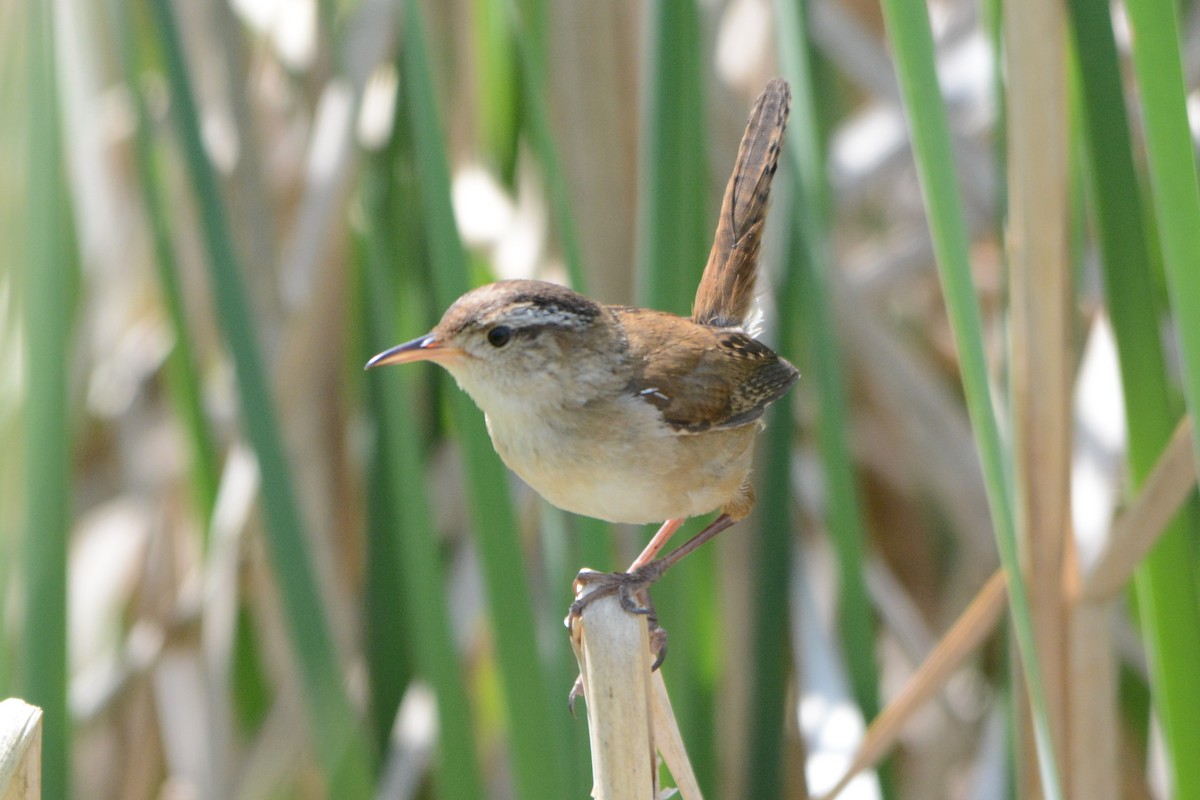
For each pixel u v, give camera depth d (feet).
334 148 11.99
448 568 12.07
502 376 11.68
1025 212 11.60
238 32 12.00
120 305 12.17
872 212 12.30
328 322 12.07
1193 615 11.66
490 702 12.07
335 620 11.99
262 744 11.95
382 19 11.99
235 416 12.03
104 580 12.16
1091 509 11.82
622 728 11.52
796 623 12.02
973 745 12.07
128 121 12.16
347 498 12.10
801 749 12.01
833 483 11.85
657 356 11.69
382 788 11.96
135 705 12.09
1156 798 11.98
